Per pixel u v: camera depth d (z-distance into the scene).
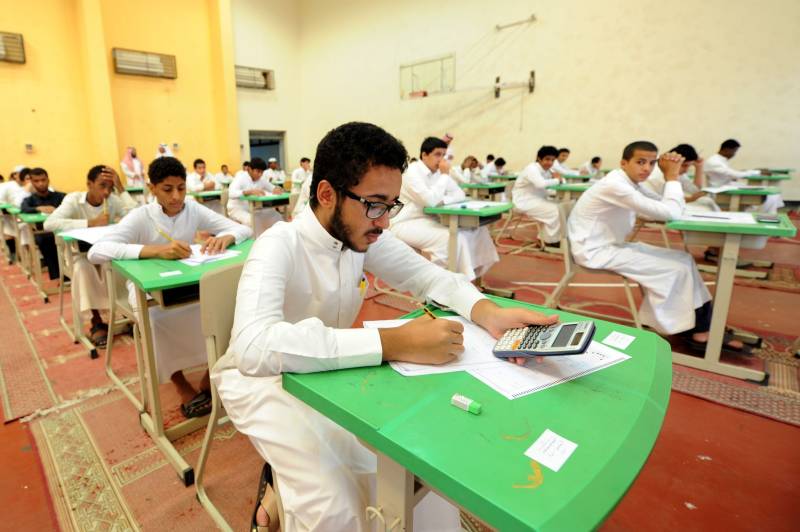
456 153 9.15
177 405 1.94
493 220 3.16
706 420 1.75
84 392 2.04
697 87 6.56
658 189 3.95
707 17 6.35
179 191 1.95
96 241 1.89
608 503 0.46
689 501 1.35
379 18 9.79
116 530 1.29
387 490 0.66
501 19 8.12
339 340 0.75
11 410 1.89
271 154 11.59
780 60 6.00
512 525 0.45
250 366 0.75
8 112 7.43
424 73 9.29
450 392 0.67
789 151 6.13
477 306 0.95
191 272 1.52
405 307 3.06
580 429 0.58
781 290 3.30
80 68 8.01
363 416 0.61
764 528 1.25
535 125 8.04
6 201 5.33
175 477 1.51
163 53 8.94
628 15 6.90
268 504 1.06
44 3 7.56
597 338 0.86
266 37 10.67
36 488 1.45
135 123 8.77
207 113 9.76
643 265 2.24
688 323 2.16
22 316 3.06
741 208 4.56
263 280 0.85
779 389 1.95
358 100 10.52
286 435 0.88
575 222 2.48
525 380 0.71
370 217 0.82
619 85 7.14
